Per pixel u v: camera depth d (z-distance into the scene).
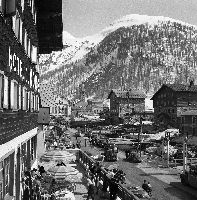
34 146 29.28
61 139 59.12
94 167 23.81
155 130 82.12
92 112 165.75
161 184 30.03
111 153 43.97
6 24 11.57
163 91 93.00
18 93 16.16
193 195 25.73
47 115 38.72
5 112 12.09
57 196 17.11
